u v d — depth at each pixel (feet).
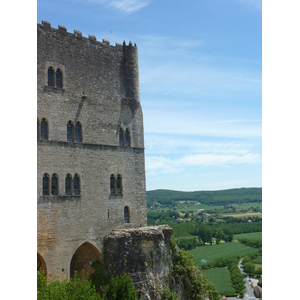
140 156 185.26
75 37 166.40
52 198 149.48
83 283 127.54
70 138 159.63
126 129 181.57
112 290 141.69
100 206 164.96
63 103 158.30
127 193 176.55
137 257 162.50
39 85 151.33
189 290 177.37
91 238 159.84
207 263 315.37
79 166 160.04
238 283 270.67
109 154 171.94
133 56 187.83
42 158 148.56
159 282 163.73
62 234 150.92
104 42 178.09
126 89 184.85
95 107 169.89
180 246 378.12
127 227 174.19
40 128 150.20
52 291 112.16
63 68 160.35
